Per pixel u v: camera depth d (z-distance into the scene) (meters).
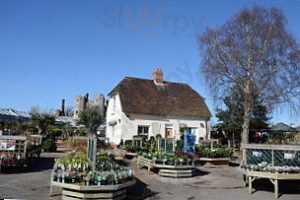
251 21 18.75
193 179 9.41
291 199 6.70
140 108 19.72
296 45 17.88
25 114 29.47
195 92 24.03
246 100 18.75
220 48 19.77
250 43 18.50
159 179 9.22
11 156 9.43
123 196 6.23
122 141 18.61
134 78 22.28
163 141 13.41
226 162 13.62
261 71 18.22
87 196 5.61
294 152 7.41
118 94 20.44
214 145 14.92
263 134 23.69
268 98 17.75
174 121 20.80
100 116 20.81
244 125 19.42
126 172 6.59
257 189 7.86
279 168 7.06
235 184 8.62
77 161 6.86
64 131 26.30
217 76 19.81
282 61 17.95
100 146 18.77
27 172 9.41
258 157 7.91
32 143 12.55
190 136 14.24
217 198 6.70
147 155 11.08
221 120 22.78
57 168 6.50
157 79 22.89
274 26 18.25
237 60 19.02
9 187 6.86
